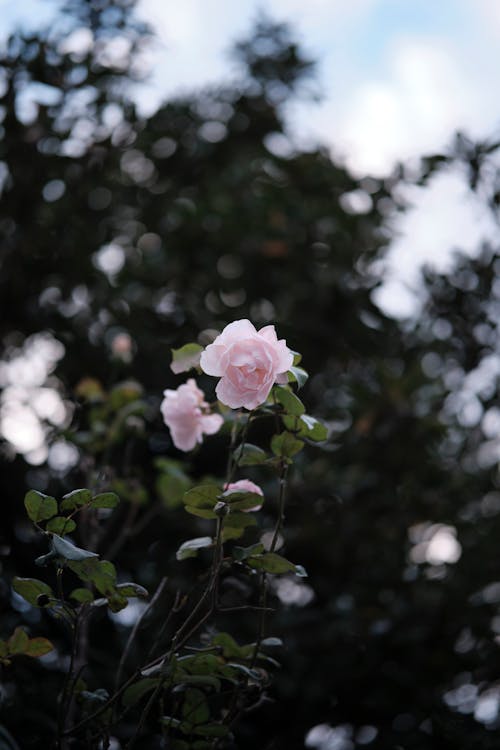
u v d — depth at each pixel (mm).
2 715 2406
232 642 1832
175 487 2525
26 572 2959
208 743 1806
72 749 2439
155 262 3617
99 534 2549
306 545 3227
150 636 2852
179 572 3070
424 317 3545
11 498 3047
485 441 3402
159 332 3533
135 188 3615
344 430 3350
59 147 3100
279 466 1777
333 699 2939
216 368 1573
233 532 1774
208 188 3803
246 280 3766
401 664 2992
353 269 3693
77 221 3283
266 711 2883
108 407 2613
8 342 3236
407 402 3252
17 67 3016
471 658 2988
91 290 3361
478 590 3115
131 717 2449
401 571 3213
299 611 3041
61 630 2723
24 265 3211
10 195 3143
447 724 2744
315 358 3645
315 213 3783
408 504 3277
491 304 3355
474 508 3344
